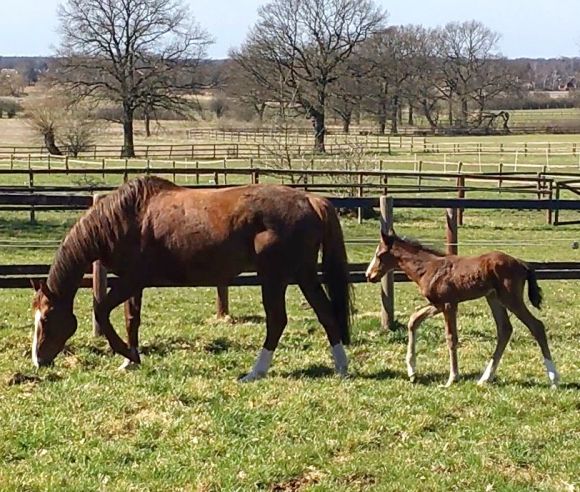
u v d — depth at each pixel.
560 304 11.42
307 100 47.94
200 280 7.02
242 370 7.20
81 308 10.41
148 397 6.15
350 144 27.09
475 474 4.84
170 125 71.44
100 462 4.94
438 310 6.88
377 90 51.44
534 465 5.02
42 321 7.07
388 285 8.78
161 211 6.97
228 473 4.79
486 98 68.94
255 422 5.66
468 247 16.58
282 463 4.94
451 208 9.06
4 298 11.33
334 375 6.98
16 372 6.82
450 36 67.12
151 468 4.85
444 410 5.99
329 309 7.07
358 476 4.84
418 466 4.96
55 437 5.33
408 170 34.41
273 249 6.80
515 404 6.11
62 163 38.53
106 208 7.04
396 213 23.03
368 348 8.02
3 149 48.03
